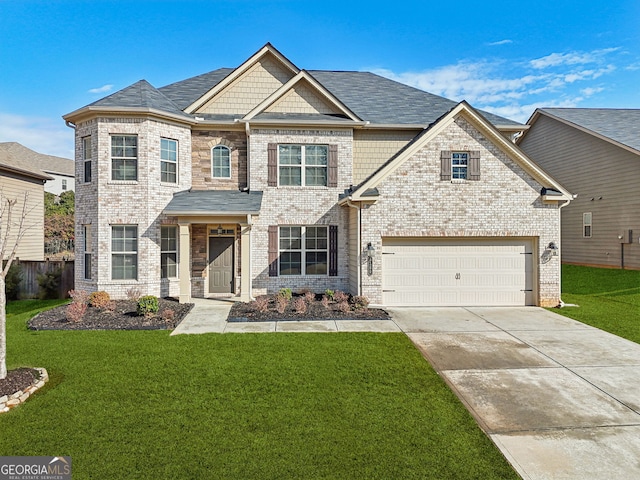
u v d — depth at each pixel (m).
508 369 7.73
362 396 6.40
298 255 15.39
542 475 4.48
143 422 5.51
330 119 15.23
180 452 4.82
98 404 6.02
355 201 13.34
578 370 7.69
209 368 7.54
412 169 13.39
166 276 14.84
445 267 13.69
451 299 13.69
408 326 10.94
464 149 13.43
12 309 13.36
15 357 8.05
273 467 4.55
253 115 14.97
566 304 13.98
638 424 5.64
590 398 6.47
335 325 10.98
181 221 13.41
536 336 10.00
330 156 15.34
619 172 20.78
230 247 15.57
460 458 4.77
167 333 10.00
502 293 13.75
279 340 9.44
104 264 14.00
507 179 13.49
